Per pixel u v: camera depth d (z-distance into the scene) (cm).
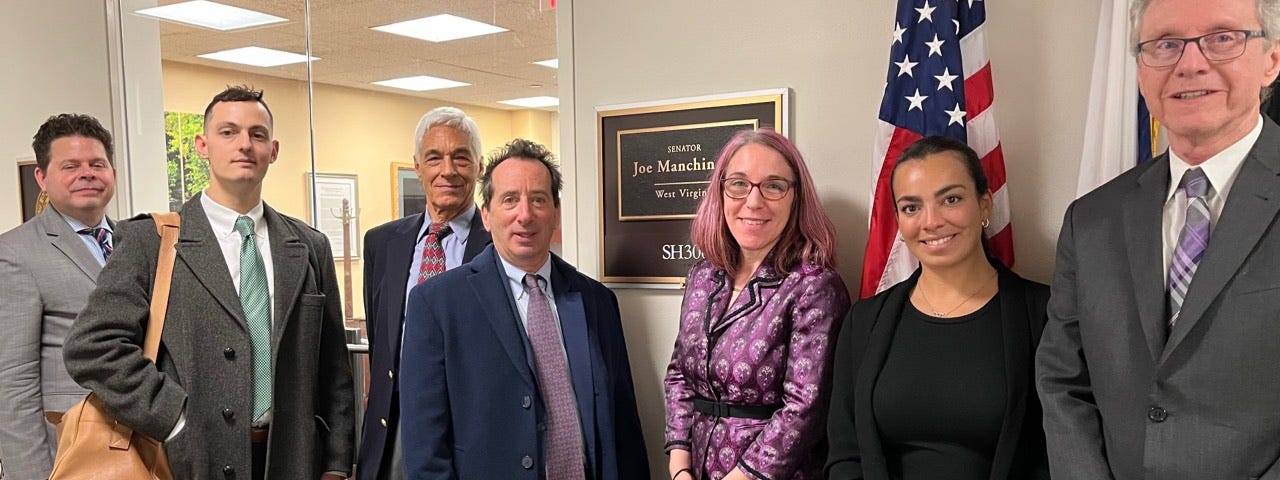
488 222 188
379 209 312
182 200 322
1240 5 109
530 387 176
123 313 179
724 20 212
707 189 200
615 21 227
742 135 181
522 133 296
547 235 185
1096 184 164
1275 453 105
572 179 236
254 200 199
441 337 179
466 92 302
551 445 178
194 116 320
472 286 181
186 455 182
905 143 176
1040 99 178
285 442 191
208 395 183
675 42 218
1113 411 119
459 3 296
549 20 285
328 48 311
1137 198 123
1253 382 105
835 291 172
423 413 175
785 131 201
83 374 174
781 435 163
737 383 171
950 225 149
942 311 155
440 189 225
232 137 192
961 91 172
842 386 161
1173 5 112
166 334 184
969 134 173
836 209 200
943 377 147
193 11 317
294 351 195
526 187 180
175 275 187
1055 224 177
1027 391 142
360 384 282
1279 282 105
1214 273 109
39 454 210
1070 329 130
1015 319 146
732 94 207
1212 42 110
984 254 158
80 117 236
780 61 205
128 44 308
